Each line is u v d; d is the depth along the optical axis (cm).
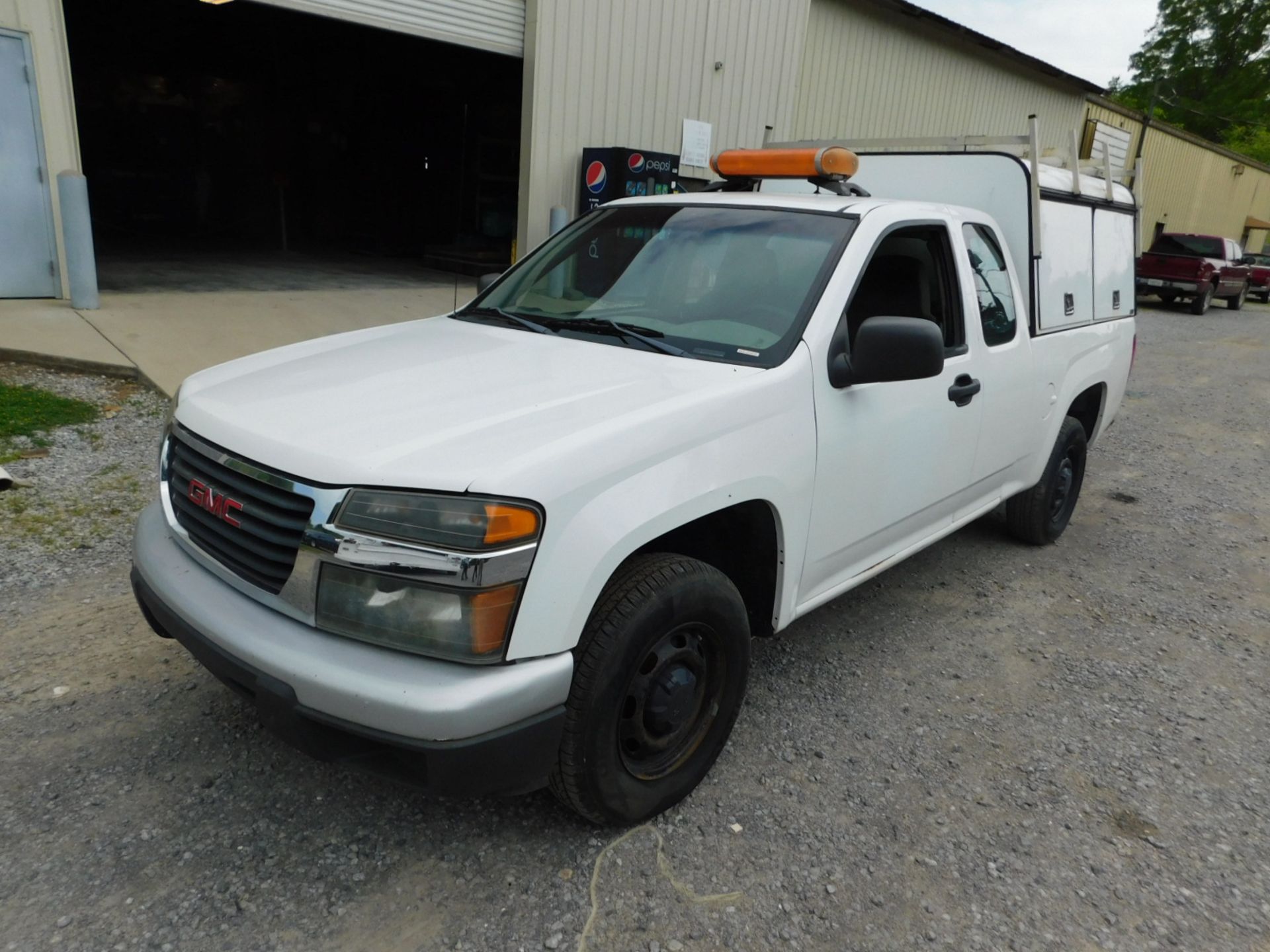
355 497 212
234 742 295
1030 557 524
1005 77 1880
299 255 1573
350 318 947
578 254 377
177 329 814
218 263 1346
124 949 214
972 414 383
